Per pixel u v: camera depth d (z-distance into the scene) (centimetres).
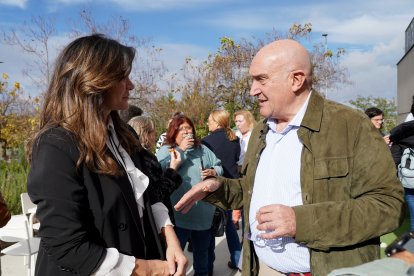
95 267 161
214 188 238
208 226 422
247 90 1619
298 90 207
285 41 209
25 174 714
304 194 199
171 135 420
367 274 119
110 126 194
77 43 178
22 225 485
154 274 180
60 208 157
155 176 266
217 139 525
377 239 200
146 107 1460
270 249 213
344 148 195
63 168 160
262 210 188
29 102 1282
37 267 172
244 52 1656
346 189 194
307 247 201
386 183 189
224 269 517
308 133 202
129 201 177
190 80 1594
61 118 171
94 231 168
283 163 210
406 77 2225
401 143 486
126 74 181
